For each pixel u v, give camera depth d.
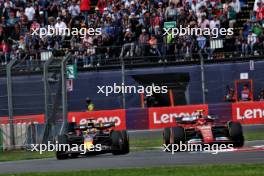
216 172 57.62
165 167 63.38
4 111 120.56
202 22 138.25
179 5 142.38
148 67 133.00
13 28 146.75
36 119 110.75
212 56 134.75
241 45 135.88
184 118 81.38
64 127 96.38
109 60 134.50
